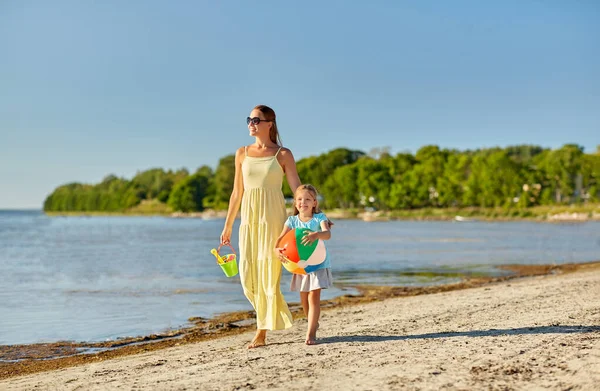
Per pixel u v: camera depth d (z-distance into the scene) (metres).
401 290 13.78
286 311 6.14
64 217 181.12
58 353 7.79
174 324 9.87
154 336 8.79
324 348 5.92
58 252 31.50
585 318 7.30
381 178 119.62
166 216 173.50
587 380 4.38
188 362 5.88
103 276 18.48
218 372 5.10
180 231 66.00
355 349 5.79
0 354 7.74
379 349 5.75
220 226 85.00
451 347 5.74
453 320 7.68
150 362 6.16
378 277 17.05
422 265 21.03
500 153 102.50
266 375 4.84
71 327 9.71
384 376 4.61
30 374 6.52
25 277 18.34
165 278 17.58
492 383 4.35
